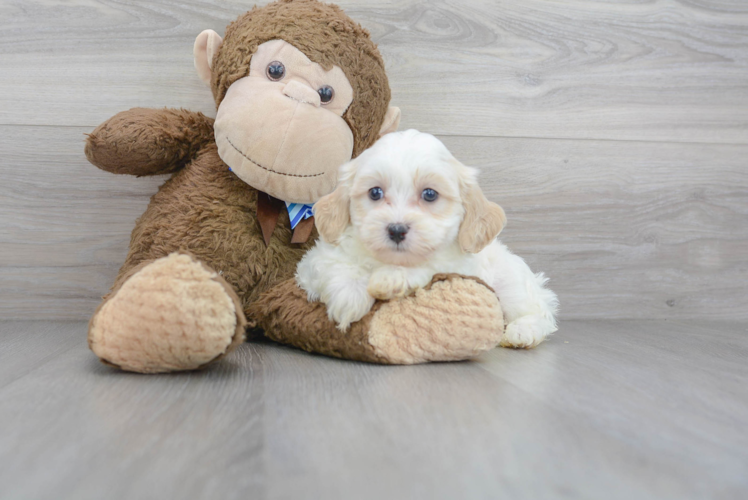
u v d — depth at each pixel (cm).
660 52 204
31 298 180
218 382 106
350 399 96
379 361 126
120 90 179
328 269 131
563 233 204
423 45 190
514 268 157
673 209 211
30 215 178
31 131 176
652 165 208
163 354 107
